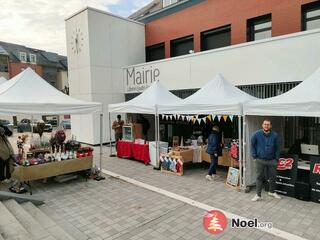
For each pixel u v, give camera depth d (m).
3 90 6.67
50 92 7.05
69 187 6.68
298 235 4.07
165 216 4.86
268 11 9.77
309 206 5.19
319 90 5.25
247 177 6.16
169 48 13.84
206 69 10.51
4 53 30.36
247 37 10.54
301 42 7.88
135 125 10.98
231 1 10.93
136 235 4.19
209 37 12.20
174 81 11.77
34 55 34.56
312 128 7.95
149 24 14.95
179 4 13.12
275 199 5.58
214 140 6.97
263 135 5.39
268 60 8.66
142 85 13.31
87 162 7.21
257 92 9.23
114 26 13.93
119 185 6.79
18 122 24.55
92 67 13.12
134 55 14.86
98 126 13.41
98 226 4.53
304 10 9.04
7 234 3.82
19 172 6.02
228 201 5.51
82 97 13.74
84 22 13.10
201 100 7.12
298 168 5.67
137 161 9.62
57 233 4.16
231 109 6.20
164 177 7.45
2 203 4.96
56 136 7.70
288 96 5.55
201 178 7.30
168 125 12.59
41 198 5.91
